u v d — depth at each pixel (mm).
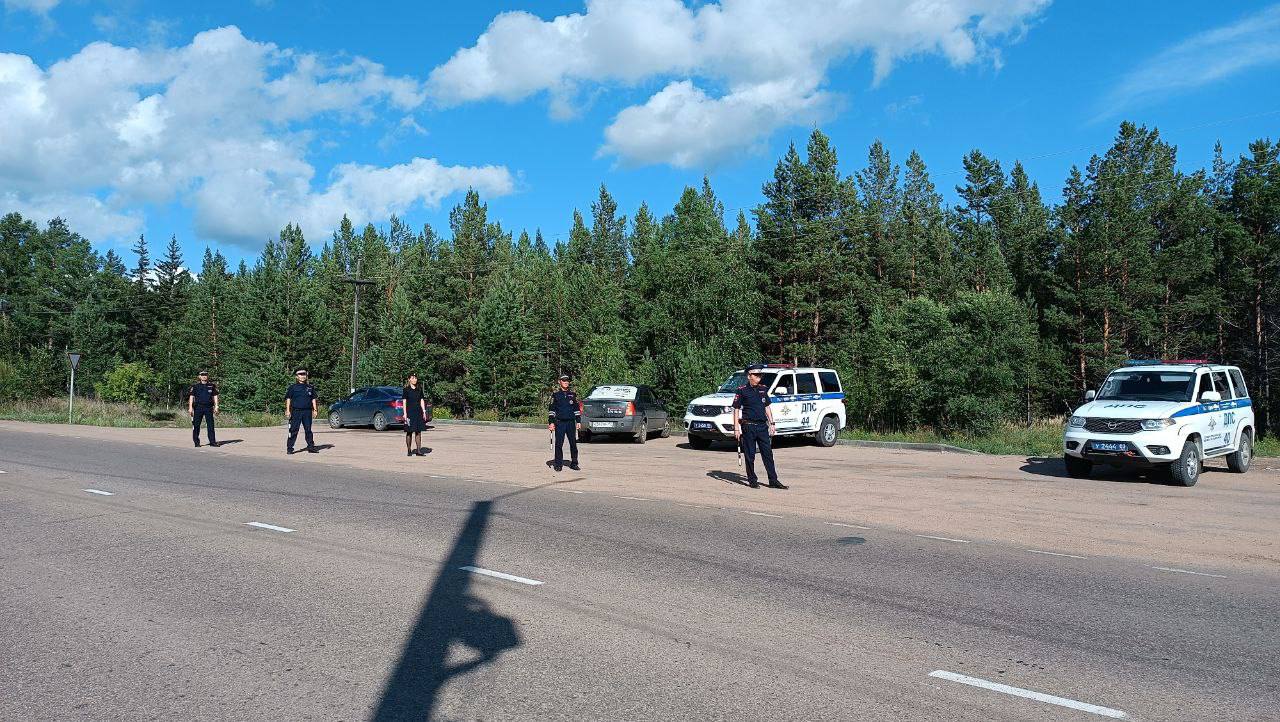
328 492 11805
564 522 9383
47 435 23844
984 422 21562
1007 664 4734
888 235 57312
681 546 8070
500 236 99125
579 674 4531
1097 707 4105
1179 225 49938
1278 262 42875
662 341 38531
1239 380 15898
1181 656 4898
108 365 75625
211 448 19719
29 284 90312
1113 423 13398
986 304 21938
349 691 4266
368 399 28312
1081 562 7488
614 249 89688
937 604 6023
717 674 4539
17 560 7285
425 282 52750
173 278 97500
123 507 10297
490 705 4082
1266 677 4547
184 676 4480
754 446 12695
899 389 23609
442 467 15438
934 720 3922
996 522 9586
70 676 4477
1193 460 13234
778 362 45188
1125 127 54375
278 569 6980
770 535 8688
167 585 6422
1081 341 44094
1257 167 45031
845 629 5391
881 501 11211
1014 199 62688
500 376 38531
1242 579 6879
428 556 7527
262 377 49688
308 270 100188
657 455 18328
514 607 5867
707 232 52188
